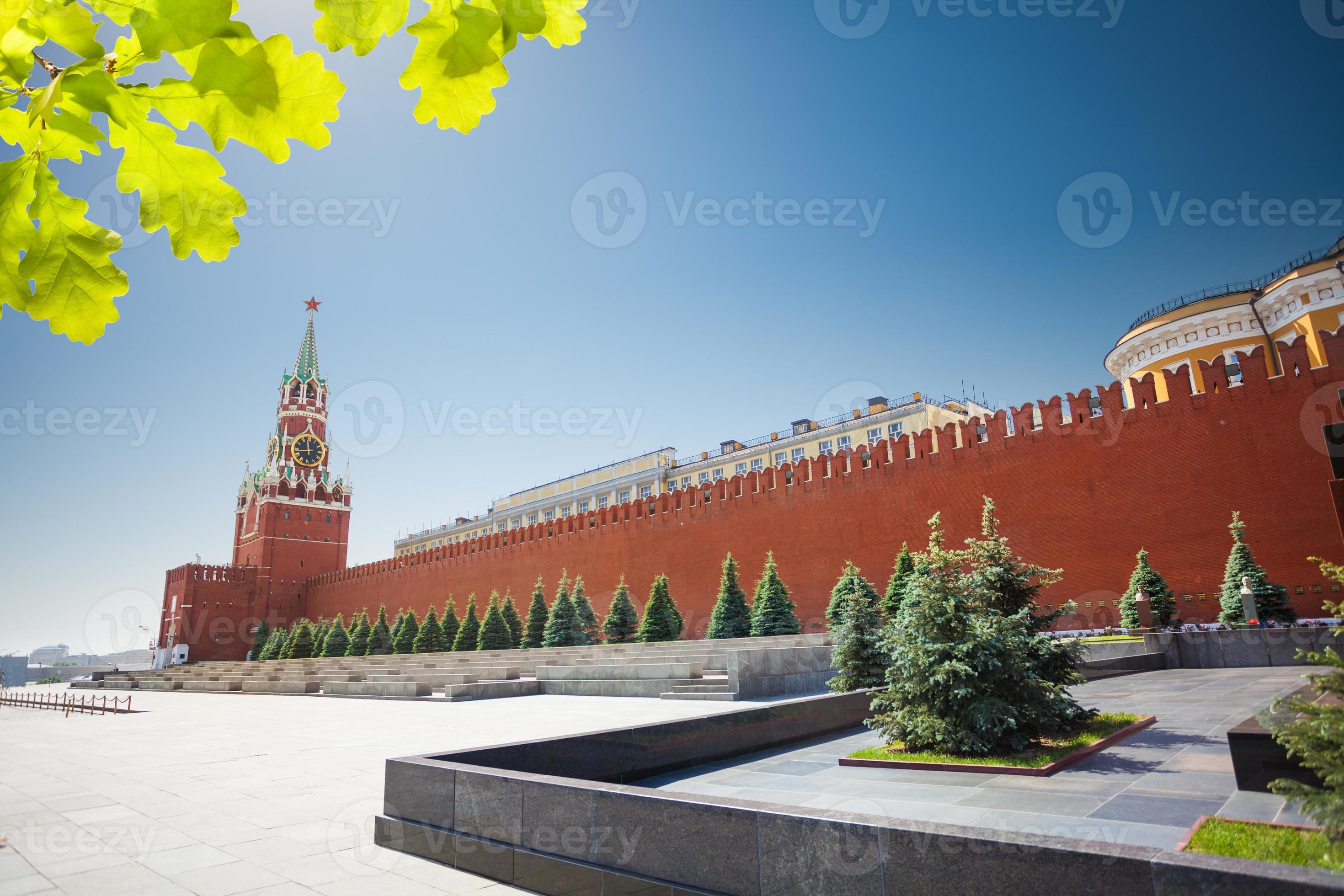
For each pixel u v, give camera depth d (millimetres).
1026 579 9016
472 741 10344
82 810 6688
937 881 3174
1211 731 8141
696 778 6883
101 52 1255
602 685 17078
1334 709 3617
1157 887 2691
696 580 31016
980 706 7180
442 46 1308
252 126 1312
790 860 3584
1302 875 2465
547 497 57719
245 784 7836
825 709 9500
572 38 1366
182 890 4535
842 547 26688
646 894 4039
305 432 66375
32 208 1489
